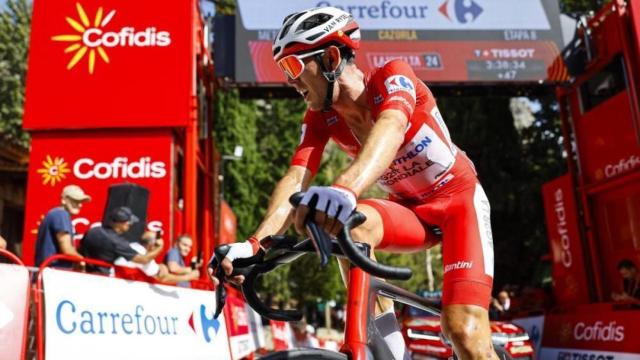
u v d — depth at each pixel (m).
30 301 3.46
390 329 1.88
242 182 18.38
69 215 4.50
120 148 6.55
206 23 8.34
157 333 4.14
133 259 4.57
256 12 8.26
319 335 23.12
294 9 8.29
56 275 3.46
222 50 8.34
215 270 1.64
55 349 3.29
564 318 7.69
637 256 7.58
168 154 6.55
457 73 8.18
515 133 15.35
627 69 7.45
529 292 9.59
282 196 2.02
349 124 2.02
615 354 6.62
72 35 6.77
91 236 4.47
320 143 2.19
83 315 3.55
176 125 6.55
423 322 7.68
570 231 8.76
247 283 1.64
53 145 6.54
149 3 6.82
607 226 8.16
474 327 1.78
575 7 14.50
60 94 6.61
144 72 6.68
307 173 2.12
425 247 2.05
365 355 1.59
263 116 21.23
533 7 8.49
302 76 1.84
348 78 1.88
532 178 15.27
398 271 1.27
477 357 1.76
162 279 4.93
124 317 3.87
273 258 1.65
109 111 6.58
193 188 6.63
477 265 1.85
